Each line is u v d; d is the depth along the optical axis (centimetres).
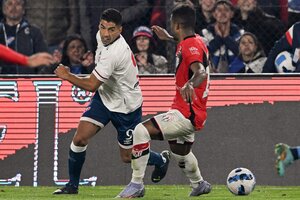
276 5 3750
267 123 3506
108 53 2742
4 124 3566
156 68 3681
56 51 3778
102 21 2731
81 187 3378
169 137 2583
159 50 3703
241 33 3722
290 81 3512
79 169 2884
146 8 3756
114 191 3122
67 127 3547
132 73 2862
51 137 3547
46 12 3812
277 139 3500
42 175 3541
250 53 3691
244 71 3700
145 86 3512
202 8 3725
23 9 3766
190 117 2548
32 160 3550
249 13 3719
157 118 2567
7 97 3572
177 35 2573
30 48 3762
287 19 3738
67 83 3559
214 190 3117
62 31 3825
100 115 2852
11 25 3759
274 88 3512
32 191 3144
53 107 3556
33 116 3562
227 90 3509
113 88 2848
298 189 3231
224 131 3503
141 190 2600
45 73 3772
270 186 3450
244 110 3512
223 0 3697
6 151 3556
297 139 3500
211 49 3712
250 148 3500
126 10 3769
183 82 2533
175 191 3095
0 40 3753
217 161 3500
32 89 3569
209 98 3516
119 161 3512
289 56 3672
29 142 3553
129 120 2906
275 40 3712
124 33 3756
